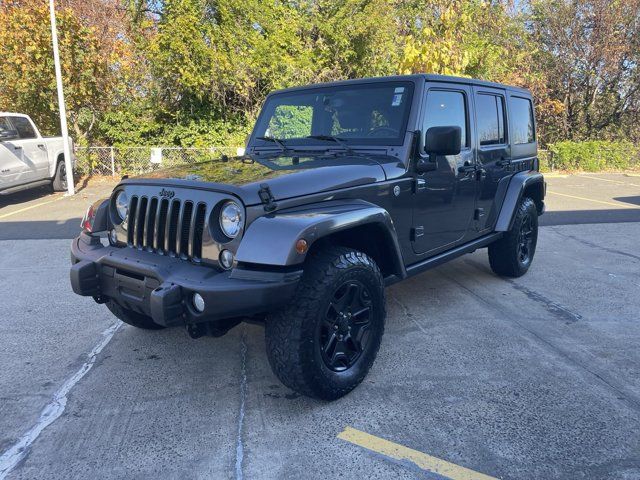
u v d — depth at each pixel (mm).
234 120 16250
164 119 16406
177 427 2816
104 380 3355
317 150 3877
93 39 14031
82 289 3129
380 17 15641
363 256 3055
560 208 10297
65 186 12320
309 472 2439
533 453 2555
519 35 18016
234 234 2695
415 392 3162
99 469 2471
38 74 13172
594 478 2373
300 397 3127
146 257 3004
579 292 5070
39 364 3588
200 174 3111
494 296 4961
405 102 3652
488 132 4656
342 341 3053
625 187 13500
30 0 12945
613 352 3703
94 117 15711
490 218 4840
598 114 20000
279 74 15008
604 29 18375
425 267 3896
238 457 2553
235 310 2566
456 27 11883
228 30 14508
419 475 2410
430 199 3830
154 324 4090
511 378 3328
